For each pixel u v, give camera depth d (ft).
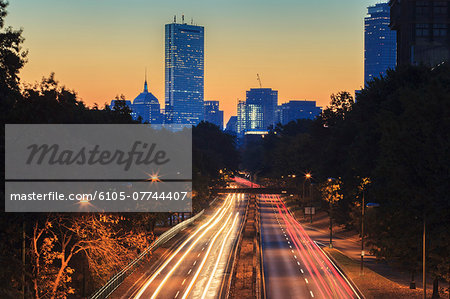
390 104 405.80
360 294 311.06
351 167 493.36
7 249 227.61
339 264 408.26
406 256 285.23
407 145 264.72
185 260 426.51
